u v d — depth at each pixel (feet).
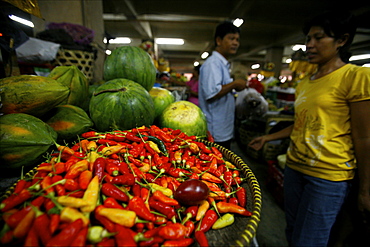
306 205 5.53
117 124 4.91
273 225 8.84
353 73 4.53
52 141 3.72
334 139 4.98
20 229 2.02
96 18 11.62
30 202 2.46
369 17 24.71
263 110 14.78
